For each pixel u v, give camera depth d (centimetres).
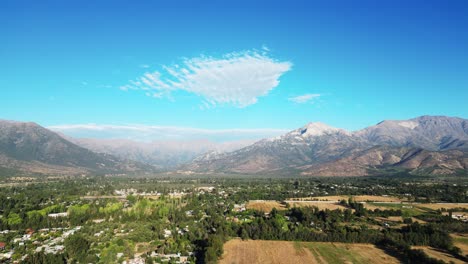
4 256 19125
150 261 18312
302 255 19612
